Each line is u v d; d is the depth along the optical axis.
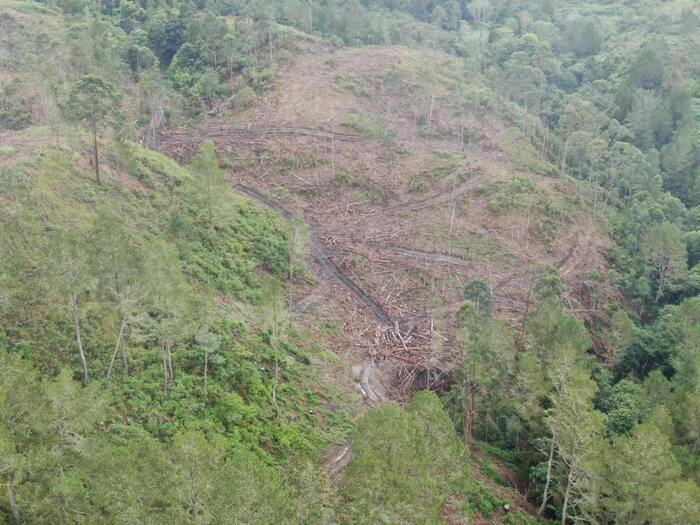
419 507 28.12
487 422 54.81
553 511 47.69
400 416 31.84
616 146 98.94
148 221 59.84
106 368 42.38
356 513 27.94
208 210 65.31
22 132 66.62
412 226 81.94
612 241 85.75
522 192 88.19
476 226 83.38
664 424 43.75
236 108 98.81
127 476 26.12
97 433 36.12
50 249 39.19
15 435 28.05
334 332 62.38
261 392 47.34
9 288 43.47
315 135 94.00
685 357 55.75
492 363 48.94
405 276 73.31
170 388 43.28
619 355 64.12
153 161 69.25
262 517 24.97
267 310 51.53
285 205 81.25
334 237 77.75
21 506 28.66
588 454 38.94
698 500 34.53
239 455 28.27
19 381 29.25
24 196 51.38
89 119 61.78
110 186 60.66
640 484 36.53
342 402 52.41
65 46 94.25
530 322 55.44
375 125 97.50
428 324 66.38
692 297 71.75
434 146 98.12
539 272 77.44
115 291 40.78
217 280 58.25
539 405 50.03
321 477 30.08
